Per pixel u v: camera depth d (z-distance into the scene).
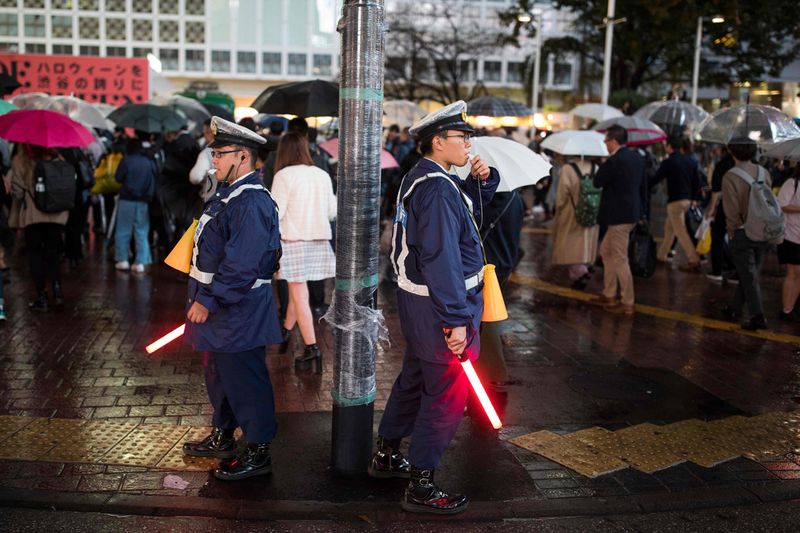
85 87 15.84
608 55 20.20
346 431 4.25
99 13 32.12
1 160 8.69
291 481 4.21
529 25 27.77
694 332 7.71
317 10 35.03
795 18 25.59
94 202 13.44
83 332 7.12
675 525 3.93
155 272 10.30
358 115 3.98
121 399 5.38
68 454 4.43
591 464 4.51
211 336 4.03
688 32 25.16
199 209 8.90
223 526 3.79
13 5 31.03
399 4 37.34
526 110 14.94
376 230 4.15
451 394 3.88
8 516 3.79
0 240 8.30
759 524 3.97
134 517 3.84
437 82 39.81
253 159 4.14
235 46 34.72
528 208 17.78
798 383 6.17
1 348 6.54
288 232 5.95
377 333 4.25
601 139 9.57
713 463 4.57
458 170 4.91
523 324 7.90
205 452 4.47
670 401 5.66
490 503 4.02
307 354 6.09
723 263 10.28
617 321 8.12
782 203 7.98
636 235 9.20
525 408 5.45
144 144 10.80
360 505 3.97
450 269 3.60
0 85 11.38
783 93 35.41
